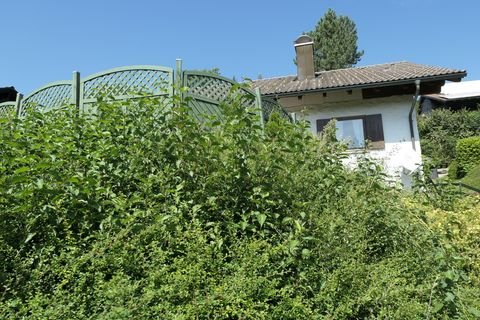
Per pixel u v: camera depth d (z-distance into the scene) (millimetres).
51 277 2482
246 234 2963
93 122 3777
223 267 2613
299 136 3473
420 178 4949
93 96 5945
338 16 41031
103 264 2510
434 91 11672
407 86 11539
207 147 3221
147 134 3434
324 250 2820
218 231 2883
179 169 3188
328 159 3928
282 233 2914
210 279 2496
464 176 15453
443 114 22656
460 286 3023
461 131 21656
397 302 2582
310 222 2984
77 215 2877
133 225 2686
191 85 5980
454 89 29203
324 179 3521
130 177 3260
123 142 3475
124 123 3578
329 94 11953
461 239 3639
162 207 2938
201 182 3146
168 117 3633
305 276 2633
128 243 2617
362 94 11820
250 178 3164
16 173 2668
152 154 3342
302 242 2830
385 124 11617
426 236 3105
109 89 5750
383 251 3160
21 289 2377
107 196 3018
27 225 2670
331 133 4617
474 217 4031
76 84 6066
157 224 2740
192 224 2852
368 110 11766
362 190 3420
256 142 3309
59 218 2775
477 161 15812
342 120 11852
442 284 2779
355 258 2871
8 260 2520
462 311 2715
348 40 39750
